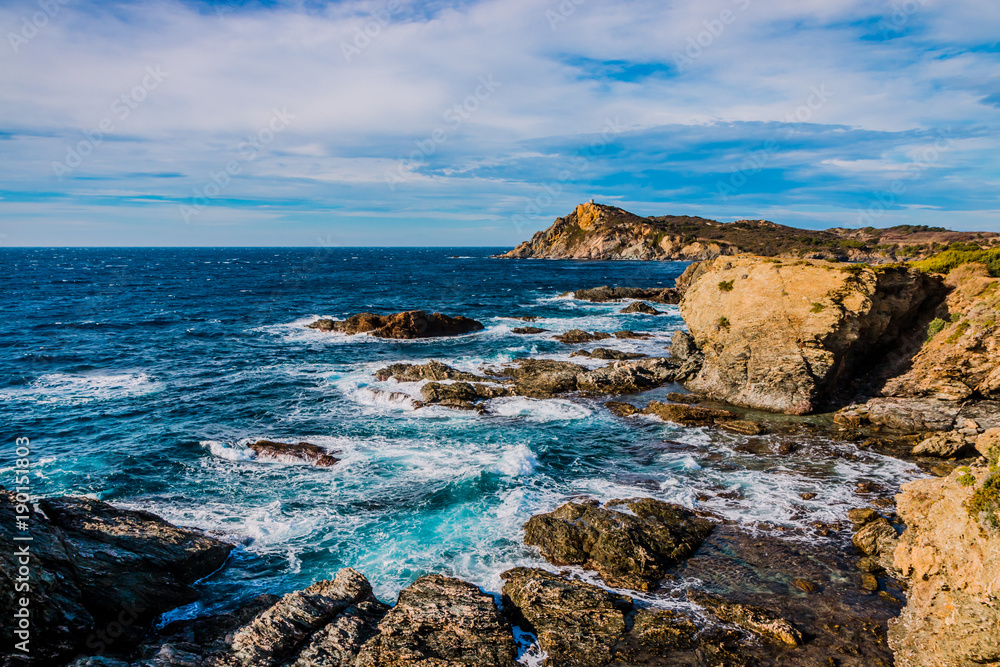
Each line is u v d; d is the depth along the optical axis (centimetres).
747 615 1205
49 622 1034
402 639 1089
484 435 2353
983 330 2339
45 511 1295
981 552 953
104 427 2422
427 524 1620
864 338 2759
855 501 1739
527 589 1279
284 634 1085
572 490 1834
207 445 2200
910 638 1071
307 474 1958
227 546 1465
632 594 1305
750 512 1672
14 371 3384
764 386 2692
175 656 1048
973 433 2158
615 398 2898
